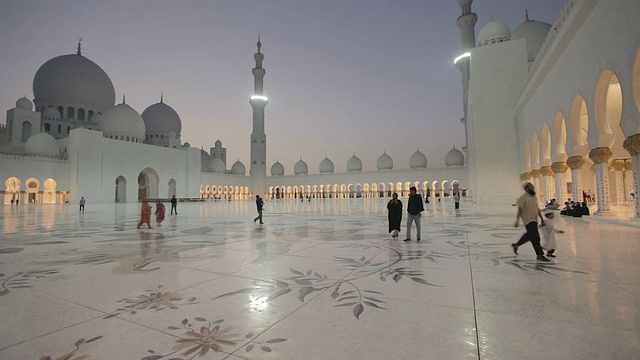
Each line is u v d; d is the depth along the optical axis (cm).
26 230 1131
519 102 2548
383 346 252
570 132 1561
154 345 258
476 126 2912
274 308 339
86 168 4409
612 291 380
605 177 1285
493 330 279
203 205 3766
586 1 1218
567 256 588
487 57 2922
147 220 1190
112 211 2484
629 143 1038
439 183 5812
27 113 4716
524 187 597
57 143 4681
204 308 342
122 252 677
